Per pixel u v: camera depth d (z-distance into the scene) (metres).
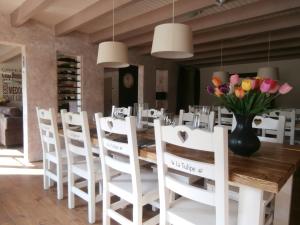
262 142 2.04
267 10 3.17
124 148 1.65
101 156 1.87
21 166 3.78
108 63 3.02
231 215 1.36
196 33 4.70
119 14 3.82
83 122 2.07
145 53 5.85
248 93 1.42
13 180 3.15
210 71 8.38
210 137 1.12
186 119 2.69
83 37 4.74
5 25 3.77
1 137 5.15
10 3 3.43
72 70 4.77
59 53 4.49
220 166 1.12
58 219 2.20
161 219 1.46
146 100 6.28
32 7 3.16
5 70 7.49
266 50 5.82
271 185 1.11
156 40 2.16
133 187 1.64
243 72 7.79
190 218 1.35
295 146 1.88
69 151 2.33
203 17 3.87
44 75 4.20
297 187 2.73
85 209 2.39
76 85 4.82
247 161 1.44
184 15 3.66
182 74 7.68
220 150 1.10
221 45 5.50
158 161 1.40
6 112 5.11
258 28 4.02
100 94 5.07
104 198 1.91
